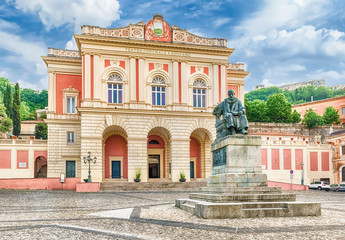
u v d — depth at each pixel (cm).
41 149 5238
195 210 1631
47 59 5253
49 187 4159
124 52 4891
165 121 4906
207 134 5178
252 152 1727
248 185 1678
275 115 8669
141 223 1458
